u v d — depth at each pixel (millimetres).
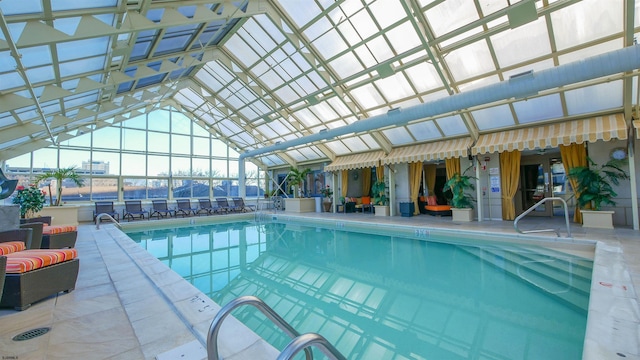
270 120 14297
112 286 4102
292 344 1266
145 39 7047
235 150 19844
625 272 4078
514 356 2893
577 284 4840
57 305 3379
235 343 2525
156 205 15336
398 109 8883
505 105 9062
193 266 6629
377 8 7652
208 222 14312
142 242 9594
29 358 2266
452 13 7129
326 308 4242
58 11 4254
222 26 8531
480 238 8008
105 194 14992
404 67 8508
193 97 16125
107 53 6184
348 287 5113
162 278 4375
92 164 14688
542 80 6289
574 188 9094
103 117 13070
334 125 13398
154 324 2898
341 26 8453
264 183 21250
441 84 9102
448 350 3061
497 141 9680
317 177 18750
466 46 7801
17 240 4676
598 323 2631
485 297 4461
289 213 15891
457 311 4012
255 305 1738
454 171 12086
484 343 3162
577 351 2957
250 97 13867
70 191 14031
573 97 8016
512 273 5562
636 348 2227
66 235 6371
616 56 5469
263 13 8180
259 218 15883
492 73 8156
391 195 13469
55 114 8938
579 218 9266
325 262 6824
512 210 10633
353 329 3586
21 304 3188
